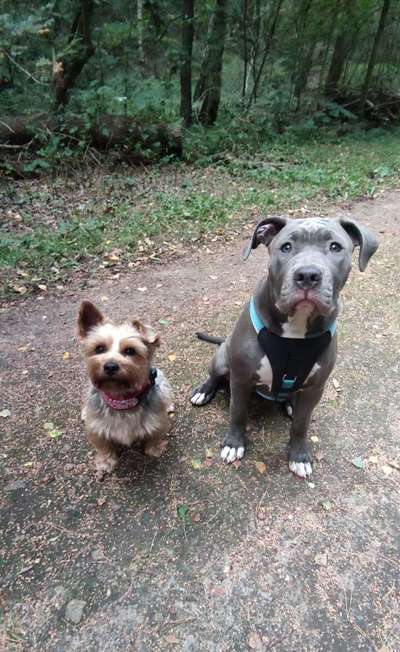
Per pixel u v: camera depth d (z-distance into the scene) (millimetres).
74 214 1981
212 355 1197
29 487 827
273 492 825
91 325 778
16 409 1006
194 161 2947
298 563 705
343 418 990
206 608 644
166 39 3461
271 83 4227
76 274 1578
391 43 4684
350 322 1339
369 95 4617
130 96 3209
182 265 1689
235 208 2129
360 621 631
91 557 713
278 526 764
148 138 2818
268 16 3857
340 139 3855
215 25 3402
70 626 623
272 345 707
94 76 3443
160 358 1182
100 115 2775
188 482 843
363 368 1144
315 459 891
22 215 1948
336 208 2254
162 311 1394
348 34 4301
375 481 847
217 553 719
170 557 713
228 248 1831
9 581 678
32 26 2078
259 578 683
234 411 856
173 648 598
